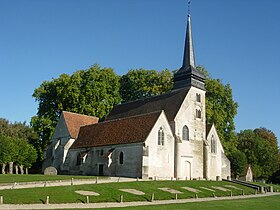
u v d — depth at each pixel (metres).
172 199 39.62
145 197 38.25
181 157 62.47
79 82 80.06
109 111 81.44
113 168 58.72
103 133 64.69
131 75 88.44
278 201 41.75
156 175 56.44
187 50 71.38
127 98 88.62
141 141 55.44
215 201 39.19
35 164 82.44
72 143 69.88
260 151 106.88
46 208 28.84
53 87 83.69
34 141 87.06
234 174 91.00
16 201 30.48
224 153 79.00
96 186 40.03
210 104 82.50
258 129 125.44
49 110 82.62
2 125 90.00
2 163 74.12
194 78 69.00
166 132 59.59
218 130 83.19
